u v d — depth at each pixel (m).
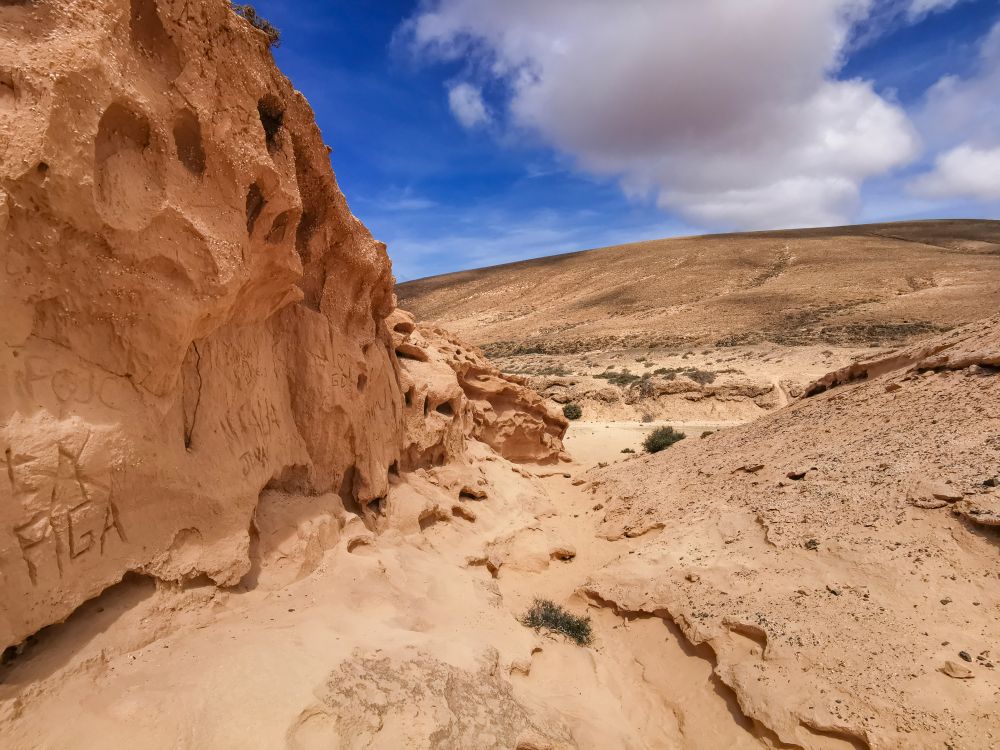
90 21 4.96
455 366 22.73
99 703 4.52
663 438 29.83
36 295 4.77
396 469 13.85
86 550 5.08
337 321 11.00
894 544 9.05
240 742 4.46
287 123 8.37
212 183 6.50
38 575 4.59
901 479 10.56
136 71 5.57
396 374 14.63
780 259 105.12
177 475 6.29
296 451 9.38
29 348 4.79
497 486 18.27
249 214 7.30
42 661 4.70
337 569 8.27
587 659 9.12
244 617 6.52
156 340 5.80
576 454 30.45
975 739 5.94
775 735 6.84
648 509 15.36
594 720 7.18
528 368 65.12
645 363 58.97
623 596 10.71
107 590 5.62
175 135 6.12
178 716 4.49
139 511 5.76
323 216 10.14
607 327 81.94
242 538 7.11
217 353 7.50
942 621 7.47
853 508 10.43
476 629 8.48
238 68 6.76
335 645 6.17
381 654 6.21
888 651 7.25
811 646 7.67
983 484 9.14
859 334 55.75
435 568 10.47
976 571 8.03
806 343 55.50
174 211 5.86
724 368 51.12
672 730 7.78
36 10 4.70
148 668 5.11
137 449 5.66
